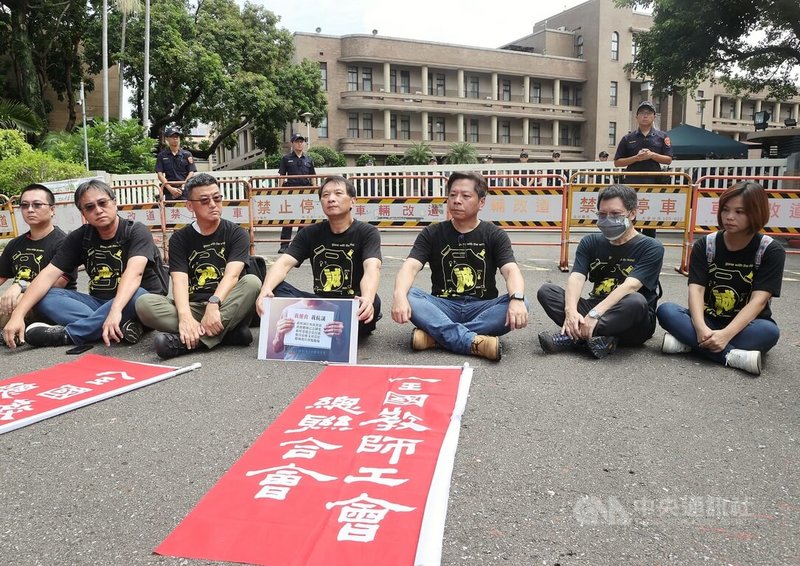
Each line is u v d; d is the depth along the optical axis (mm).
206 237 4141
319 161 28594
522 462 2375
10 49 19922
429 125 37875
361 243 4062
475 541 1866
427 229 4074
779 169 11164
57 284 4383
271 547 1778
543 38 41531
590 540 1876
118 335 3906
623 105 41219
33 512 2057
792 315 4887
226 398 3072
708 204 6777
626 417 2818
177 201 8086
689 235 6875
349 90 35875
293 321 3736
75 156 15180
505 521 1977
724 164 11516
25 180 11109
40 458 2449
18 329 3996
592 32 40406
